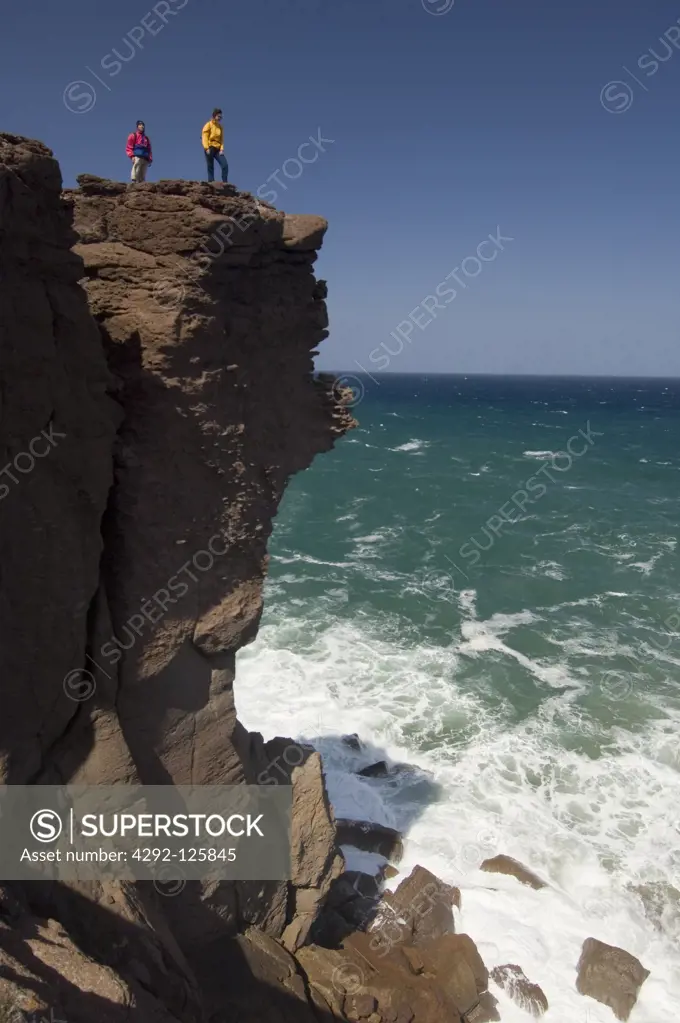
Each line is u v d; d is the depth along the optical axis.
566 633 33.31
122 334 10.59
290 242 11.95
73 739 10.47
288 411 13.02
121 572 11.02
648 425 124.81
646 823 21.22
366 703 26.81
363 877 17.67
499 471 73.81
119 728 10.82
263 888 13.84
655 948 17.12
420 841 19.98
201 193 10.39
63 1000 7.38
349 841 19.34
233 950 13.02
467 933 16.89
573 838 20.48
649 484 67.50
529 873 18.72
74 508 9.69
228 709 12.99
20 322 8.42
